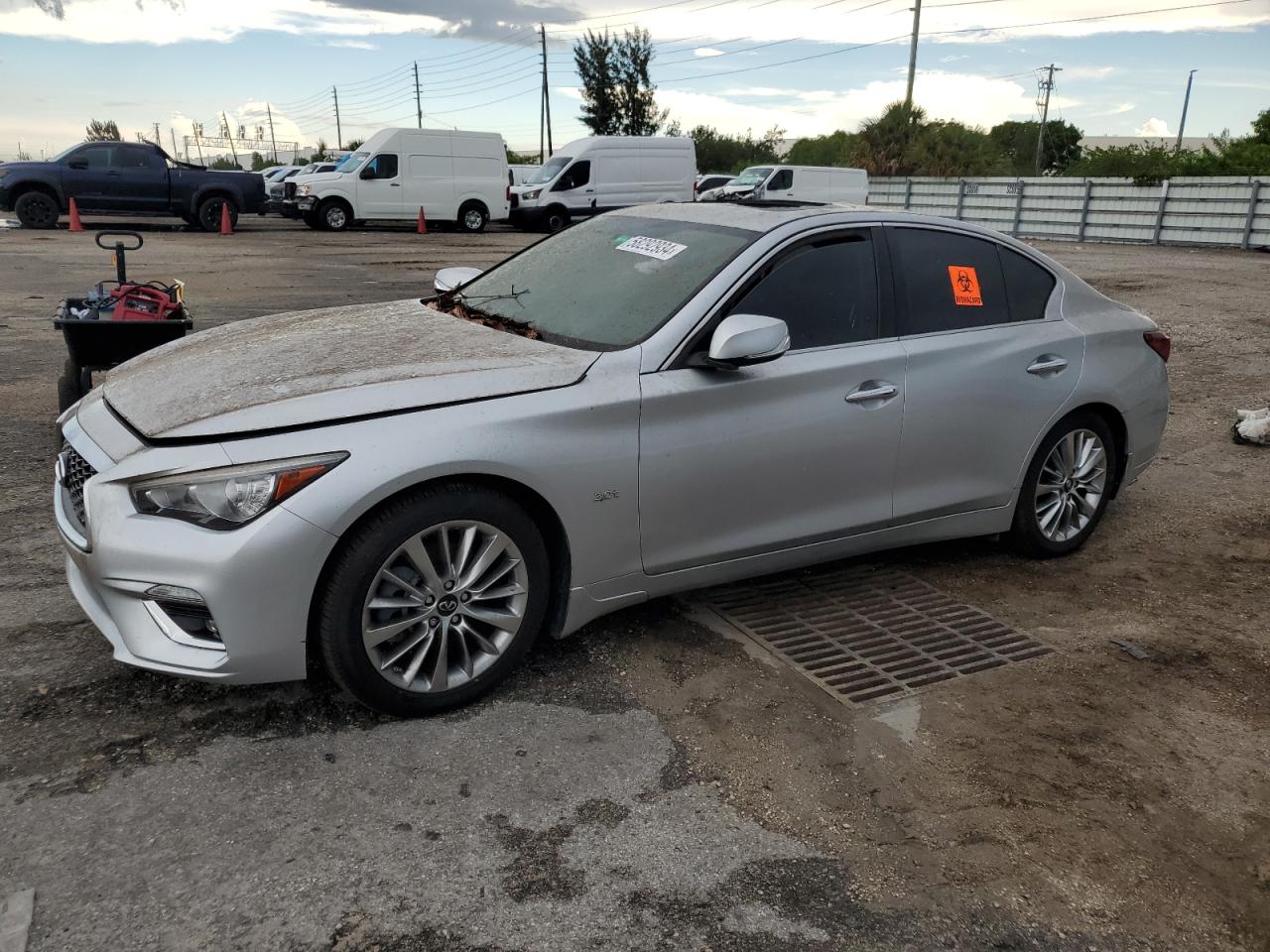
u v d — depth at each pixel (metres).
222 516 2.66
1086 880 2.46
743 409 3.41
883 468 3.82
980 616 3.96
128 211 21.31
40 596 3.70
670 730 3.03
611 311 3.56
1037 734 3.11
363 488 2.71
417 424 2.85
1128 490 5.65
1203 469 6.05
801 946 2.20
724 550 3.51
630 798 2.69
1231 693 3.42
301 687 3.14
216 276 13.92
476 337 3.46
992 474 4.18
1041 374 4.22
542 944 2.16
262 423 2.74
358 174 24.03
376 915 2.22
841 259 3.78
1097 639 3.80
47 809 2.51
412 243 21.17
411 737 2.92
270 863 2.37
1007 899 2.38
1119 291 14.65
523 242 22.25
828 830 2.60
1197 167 31.38
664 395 3.24
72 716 2.92
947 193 32.06
